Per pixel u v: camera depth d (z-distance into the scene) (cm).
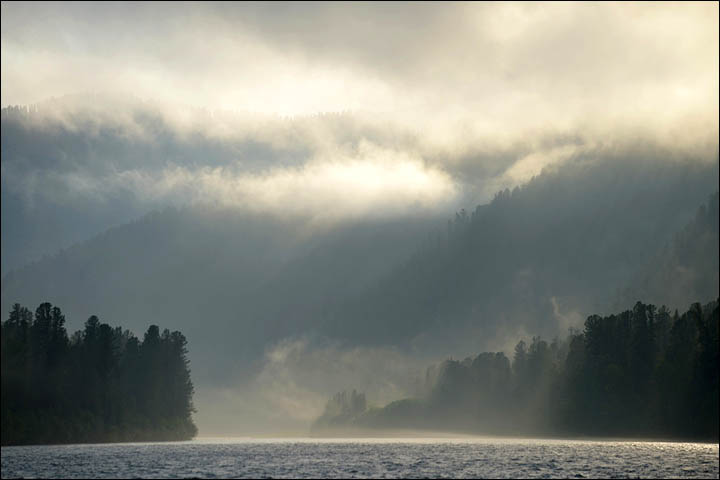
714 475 17475
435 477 17125
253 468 19488
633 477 17112
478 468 19375
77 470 18588
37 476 17238
